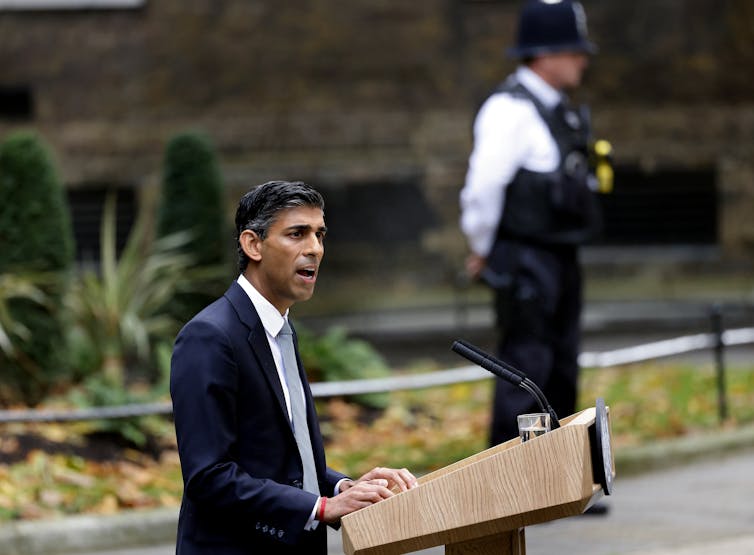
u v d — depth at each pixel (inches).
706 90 2069.4
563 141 706.8
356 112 2075.5
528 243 700.0
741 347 1502.2
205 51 2064.5
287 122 2070.6
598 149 733.3
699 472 840.3
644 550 627.5
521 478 295.6
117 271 1054.4
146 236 2026.3
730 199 2054.6
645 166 2068.2
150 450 809.5
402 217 2069.4
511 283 697.6
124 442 805.2
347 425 904.9
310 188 332.2
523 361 692.1
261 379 327.6
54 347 951.0
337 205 2071.9
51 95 2049.7
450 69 2071.9
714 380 1152.2
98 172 2049.7
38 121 2052.2
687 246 2065.7
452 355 1480.1
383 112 2075.5
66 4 2046.0
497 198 700.0
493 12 2068.2
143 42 2058.3
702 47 2069.4
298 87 2071.9
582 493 289.9
